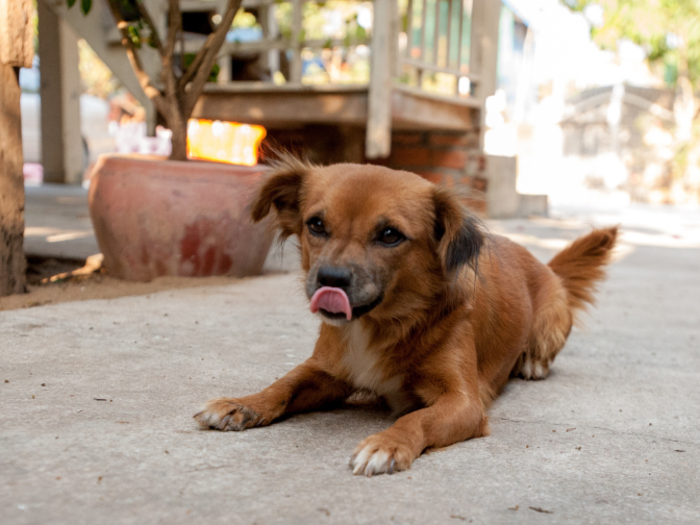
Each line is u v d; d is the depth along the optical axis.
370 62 2.03
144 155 1.51
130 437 0.69
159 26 2.17
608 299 1.53
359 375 0.80
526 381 0.96
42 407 0.74
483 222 0.82
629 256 2.29
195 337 1.02
